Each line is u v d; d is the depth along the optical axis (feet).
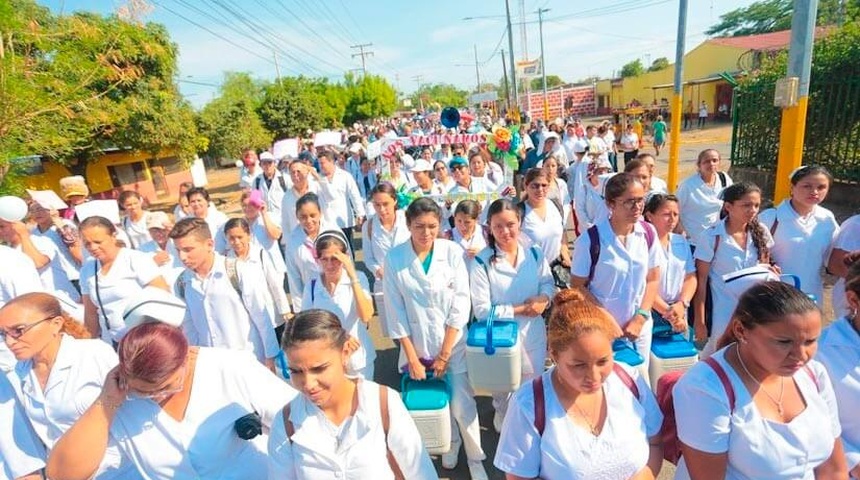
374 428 5.77
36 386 6.88
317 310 5.61
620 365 6.16
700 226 15.30
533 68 91.97
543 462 5.70
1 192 18.62
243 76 146.00
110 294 10.88
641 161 14.80
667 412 6.37
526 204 13.70
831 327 6.77
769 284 5.33
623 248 9.70
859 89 23.82
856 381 6.38
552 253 13.58
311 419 5.66
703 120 89.81
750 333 5.23
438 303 9.87
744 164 31.91
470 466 10.32
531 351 10.69
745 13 140.15
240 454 6.46
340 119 159.43
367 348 10.79
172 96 55.67
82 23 22.39
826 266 11.21
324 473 5.60
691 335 12.73
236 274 10.84
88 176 57.98
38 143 19.10
